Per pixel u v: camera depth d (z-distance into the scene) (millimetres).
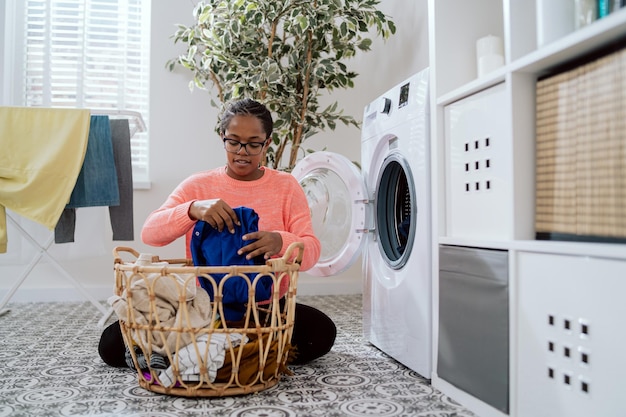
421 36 2463
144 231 1436
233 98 2510
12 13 3023
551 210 975
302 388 1311
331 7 2480
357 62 3203
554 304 918
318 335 1531
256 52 2588
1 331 2029
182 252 3004
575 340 869
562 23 1011
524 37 1068
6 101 2980
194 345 1169
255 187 1506
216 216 1288
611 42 837
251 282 1278
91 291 2896
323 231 2133
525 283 995
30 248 2281
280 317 1256
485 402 1111
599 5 968
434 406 1188
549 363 928
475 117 1199
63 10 3092
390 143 1729
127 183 2146
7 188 1965
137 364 1275
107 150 2080
